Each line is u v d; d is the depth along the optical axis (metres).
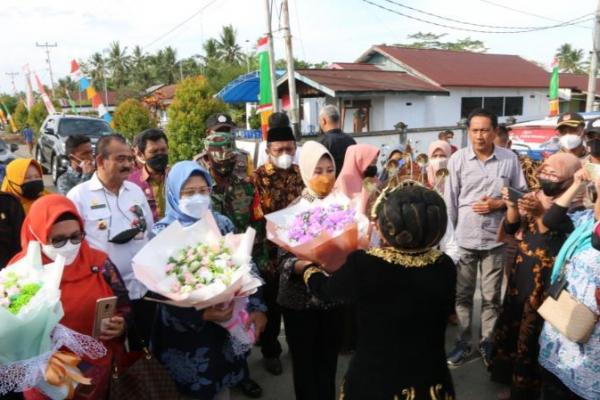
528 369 2.86
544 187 2.79
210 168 3.33
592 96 15.00
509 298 3.09
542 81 22.30
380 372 1.80
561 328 2.08
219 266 2.08
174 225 2.24
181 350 2.25
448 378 1.88
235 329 2.19
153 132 3.70
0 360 1.77
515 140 10.64
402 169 4.11
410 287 1.78
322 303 2.58
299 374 2.71
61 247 2.13
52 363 1.84
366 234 2.36
